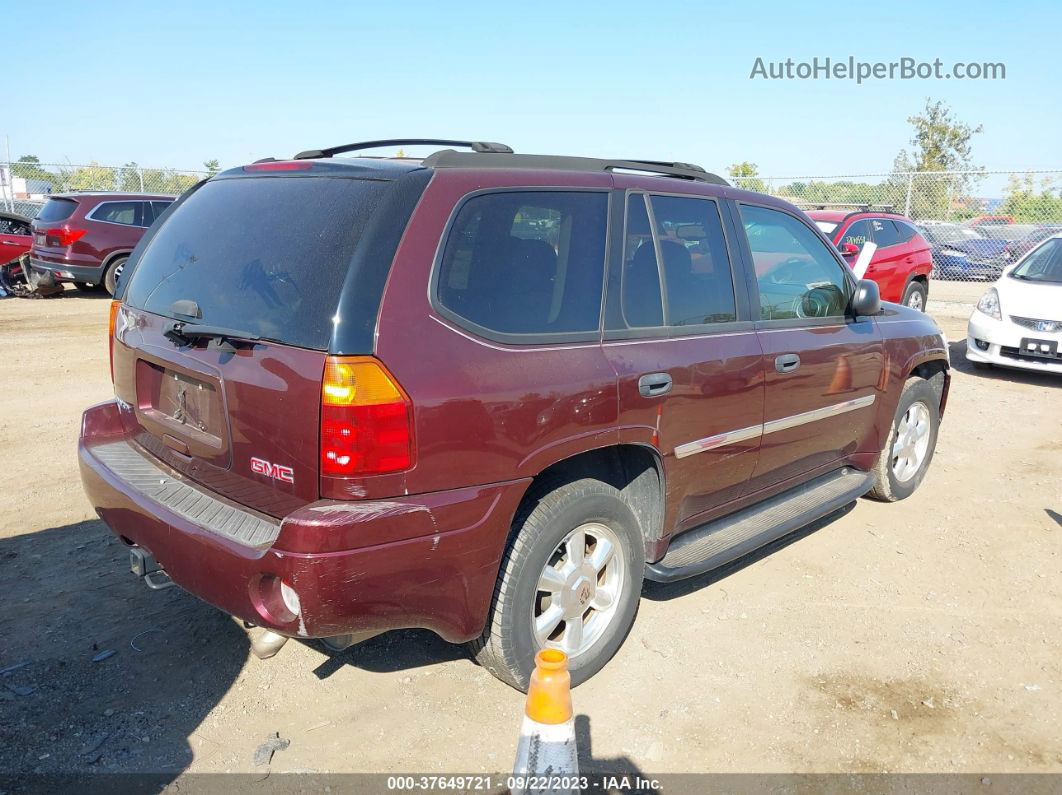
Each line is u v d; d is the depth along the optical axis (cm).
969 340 978
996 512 540
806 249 448
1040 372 1012
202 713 313
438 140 359
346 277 261
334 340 254
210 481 299
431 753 297
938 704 333
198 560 273
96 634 362
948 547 484
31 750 288
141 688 326
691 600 412
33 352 980
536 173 318
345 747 298
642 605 406
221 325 287
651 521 360
